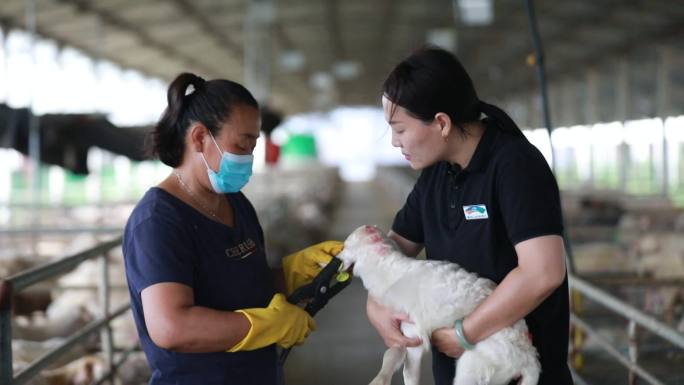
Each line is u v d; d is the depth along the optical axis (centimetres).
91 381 339
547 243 155
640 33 1387
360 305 678
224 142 169
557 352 175
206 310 161
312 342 550
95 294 526
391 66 174
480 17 858
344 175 4678
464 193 173
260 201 1067
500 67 2281
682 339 212
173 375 172
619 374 382
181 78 173
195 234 171
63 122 721
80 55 1554
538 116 2250
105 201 1181
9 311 195
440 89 160
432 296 165
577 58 1820
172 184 177
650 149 1331
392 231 205
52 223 896
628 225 805
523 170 161
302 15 1777
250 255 185
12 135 691
